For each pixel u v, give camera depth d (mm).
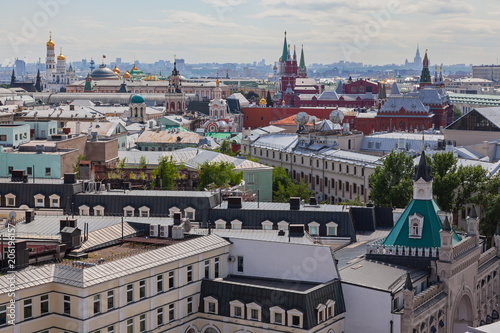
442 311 104562
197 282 98812
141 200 129250
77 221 111562
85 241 101062
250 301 95750
